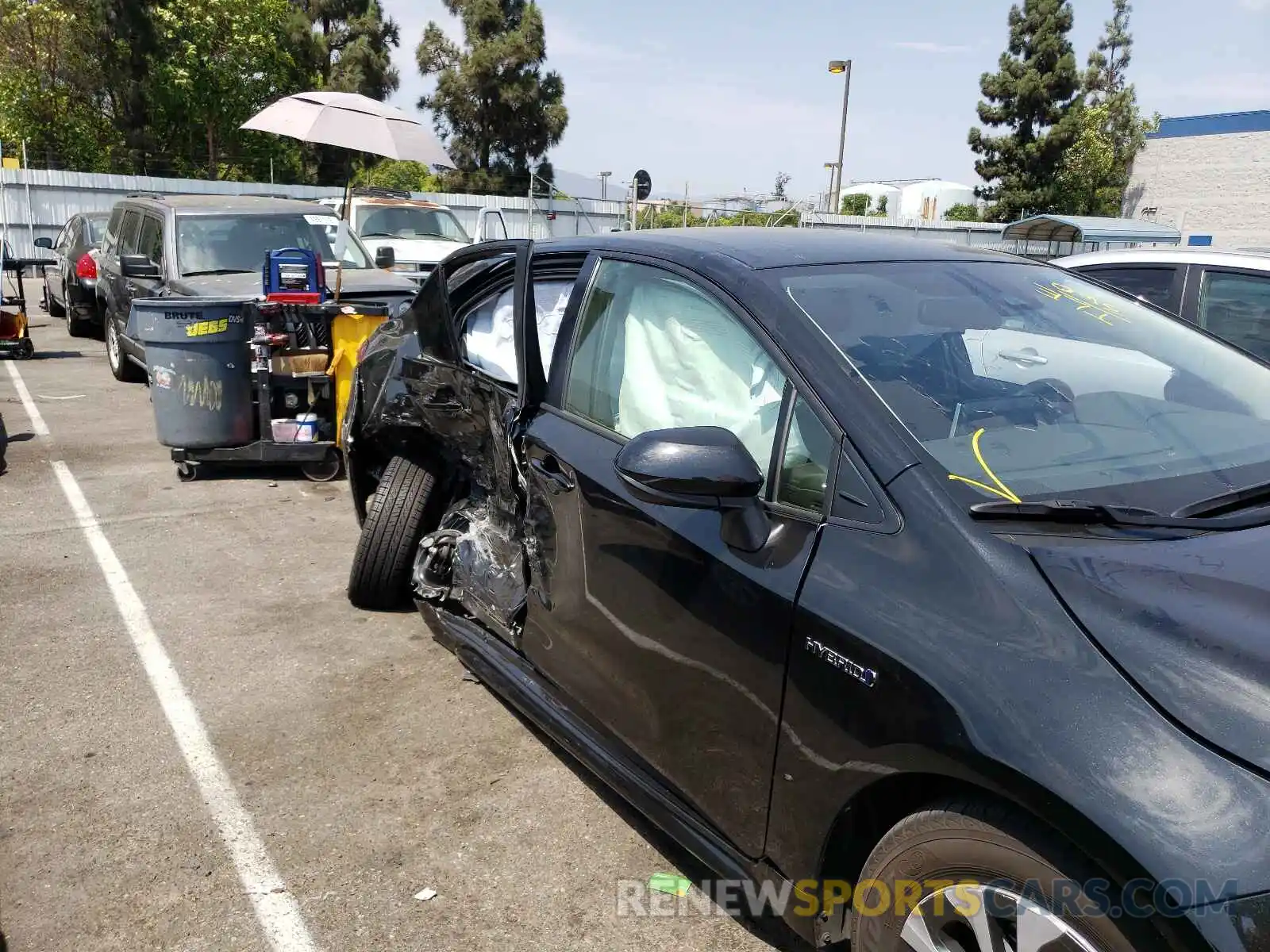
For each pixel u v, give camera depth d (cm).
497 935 262
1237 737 156
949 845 183
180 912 270
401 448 454
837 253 289
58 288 1533
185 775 334
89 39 3331
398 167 4297
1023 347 262
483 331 385
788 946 257
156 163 3397
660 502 230
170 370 647
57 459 740
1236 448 241
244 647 432
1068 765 163
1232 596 177
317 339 680
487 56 3684
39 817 310
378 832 305
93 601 479
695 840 244
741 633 225
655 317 290
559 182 2952
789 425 236
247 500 650
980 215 4397
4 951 254
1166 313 312
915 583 198
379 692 394
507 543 367
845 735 199
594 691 285
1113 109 4225
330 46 4078
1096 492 215
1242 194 3966
